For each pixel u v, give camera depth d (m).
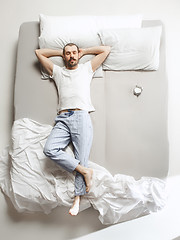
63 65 2.63
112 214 2.40
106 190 2.34
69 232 2.50
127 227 2.49
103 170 2.41
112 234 2.48
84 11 3.08
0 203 2.57
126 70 2.63
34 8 3.08
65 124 2.46
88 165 2.43
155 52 2.59
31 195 2.34
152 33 2.62
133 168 2.47
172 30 3.01
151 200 2.40
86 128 2.41
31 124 2.53
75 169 2.31
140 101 2.57
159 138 2.52
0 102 2.90
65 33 2.65
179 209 2.57
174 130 2.80
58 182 2.36
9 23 3.05
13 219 2.54
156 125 2.54
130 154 2.49
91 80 2.62
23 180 2.37
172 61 2.93
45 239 2.49
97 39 2.64
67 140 2.45
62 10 3.08
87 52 2.60
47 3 3.09
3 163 2.62
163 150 2.50
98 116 2.55
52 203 2.40
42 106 2.60
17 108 2.61
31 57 2.70
